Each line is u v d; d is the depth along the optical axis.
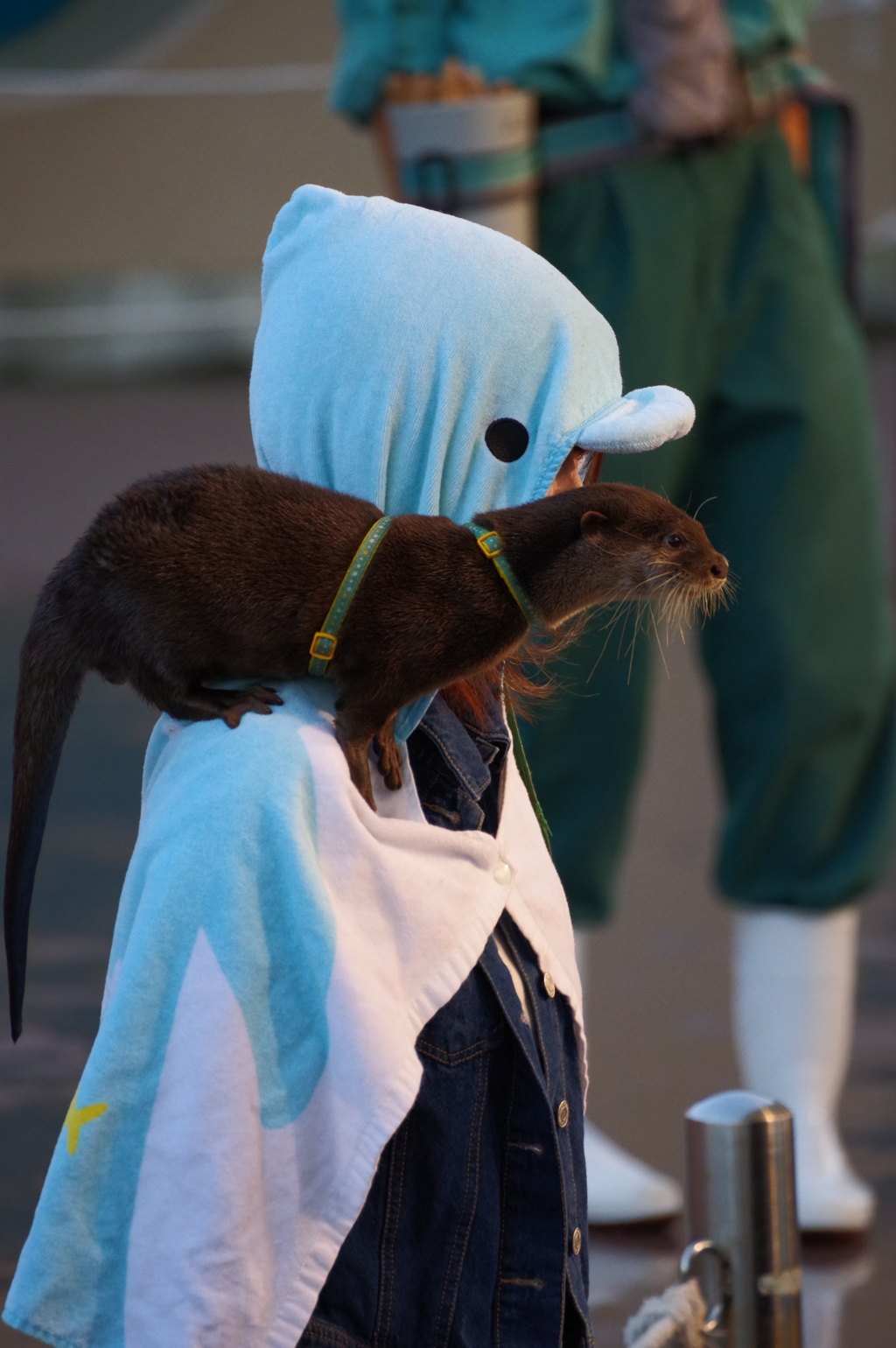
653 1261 8.44
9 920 3.92
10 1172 9.19
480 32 8.49
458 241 4.07
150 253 26.09
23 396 37.94
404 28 8.49
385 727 3.87
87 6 22.53
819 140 9.24
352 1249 3.63
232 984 3.50
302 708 3.78
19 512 28.55
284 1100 3.49
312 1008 3.51
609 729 8.60
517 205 8.48
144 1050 3.52
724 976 13.00
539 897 4.18
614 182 8.57
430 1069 3.75
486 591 3.77
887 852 9.06
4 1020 11.37
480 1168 3.81
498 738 4.20
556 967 4.05
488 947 3.92
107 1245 3.46
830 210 9.26
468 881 3.78
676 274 8.52
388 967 3.60
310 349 4.04
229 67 25.16
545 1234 3.84
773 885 8.97
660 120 8.48
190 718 3.82
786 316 8.70
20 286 40.19
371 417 3.98
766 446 8.73
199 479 3.83
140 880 3.74
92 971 12.32
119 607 3.78
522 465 4.05
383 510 4.04
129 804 17.00
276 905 3.56
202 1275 3.39
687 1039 11.68
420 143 8.45
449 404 3.98
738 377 8.73
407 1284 3.69
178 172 26.09
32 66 22.44
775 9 8.78
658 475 8.51
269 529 3.76
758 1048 9.06
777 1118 5.50
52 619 3.87
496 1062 3.88
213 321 40.72
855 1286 8.21
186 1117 3.45
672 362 8.50
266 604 3.71
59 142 26.14
